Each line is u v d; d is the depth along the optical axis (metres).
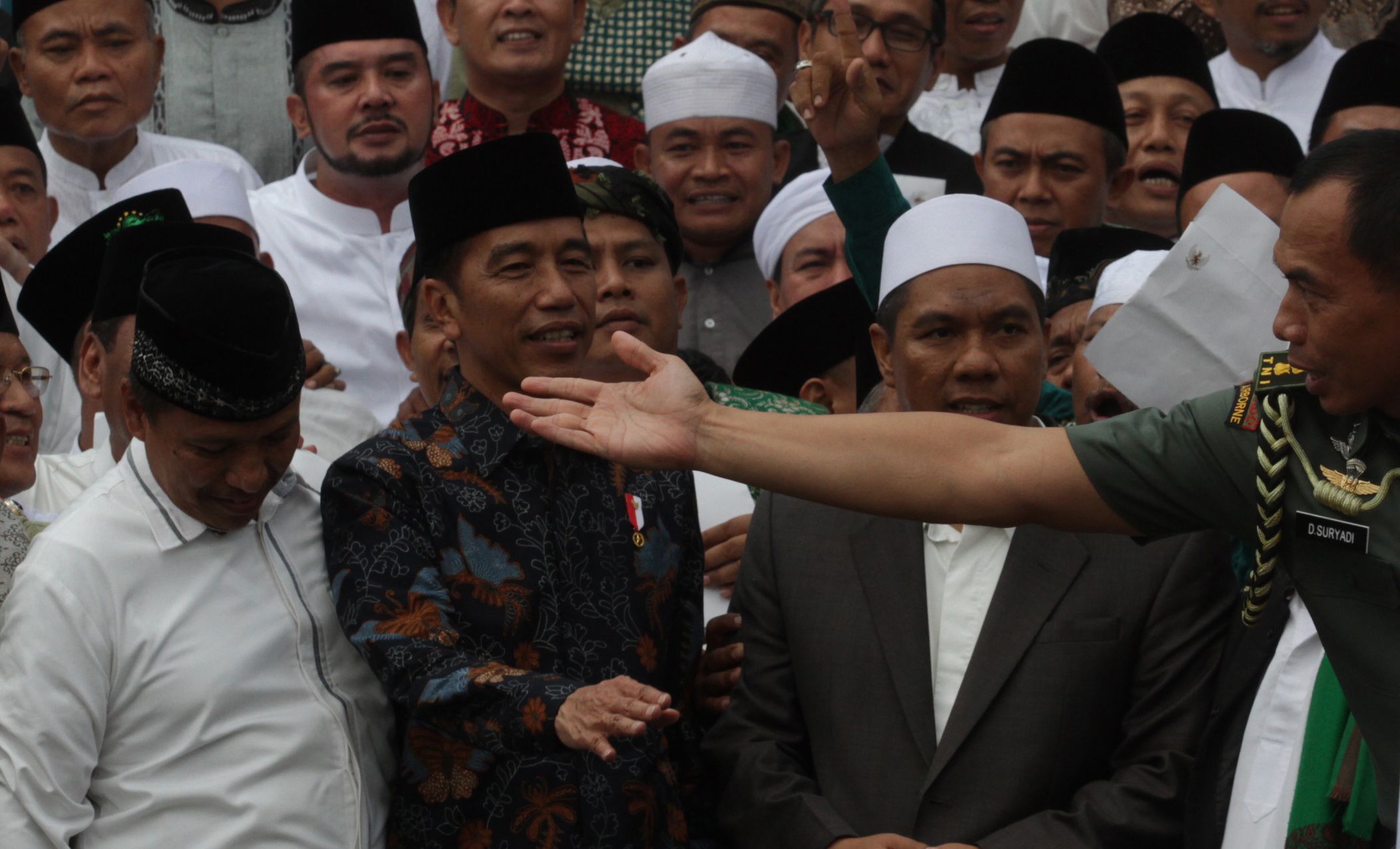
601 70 11.82
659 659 6.04
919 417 5.17
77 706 5.38
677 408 5.09
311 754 5.66
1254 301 6.15
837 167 7.53
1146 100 11.40
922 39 11.01
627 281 7.26
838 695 6.39
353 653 5.89
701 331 10.41
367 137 10.37
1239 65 12.71
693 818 6.47
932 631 6.46
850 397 8.70
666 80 10.37
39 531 6.41
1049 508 5.08
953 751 6.13
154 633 5.54
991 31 12.39
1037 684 6.20
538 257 5.88
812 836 6.02
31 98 11.65
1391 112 10.65
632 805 5.78
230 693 5.57
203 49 11.79
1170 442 5.00
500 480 5.86
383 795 5.93
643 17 11.95
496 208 5.85
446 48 11.98
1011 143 10.20
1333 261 4.43
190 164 9.34
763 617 6.70
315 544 5.96
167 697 5.52
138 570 5.59
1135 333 6.25
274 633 5.71
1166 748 6.15
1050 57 10.20
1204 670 6.27
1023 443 5.11
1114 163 10.34
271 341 5.39
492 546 5.76
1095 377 7.40
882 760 6.25
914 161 11.13
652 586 6.07
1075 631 6.27
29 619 5.41
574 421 5.11
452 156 5.89
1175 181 11.35
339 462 5.86
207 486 5.52
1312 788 5.69
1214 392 5.42
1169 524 5.07
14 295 9.09
